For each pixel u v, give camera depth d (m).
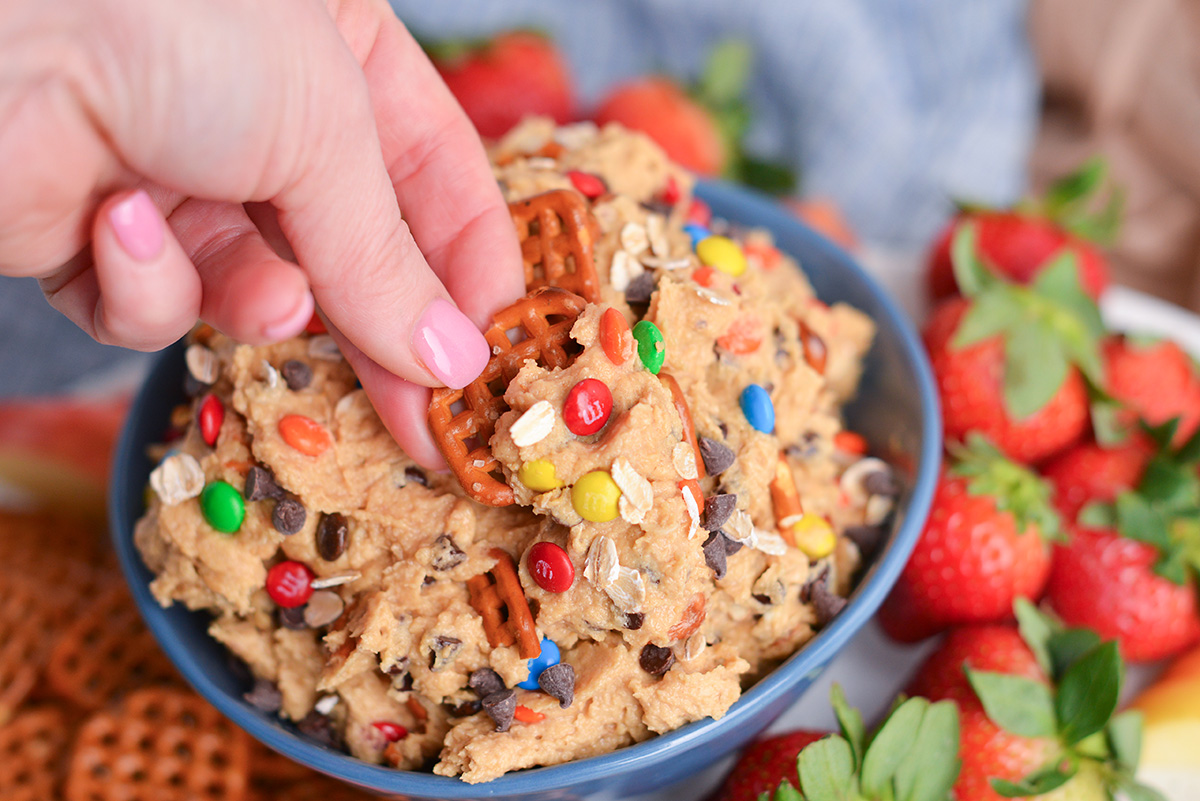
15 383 0.62
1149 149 0.76
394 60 0.36
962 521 0.41
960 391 0.44
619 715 0.34
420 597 0.35
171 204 0.32
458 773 0.34
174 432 0.39
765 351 0.37
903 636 0.43
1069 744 0.39
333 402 0.36
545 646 0.34
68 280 0.32
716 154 0.58
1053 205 0.48
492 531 0.35
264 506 0.36
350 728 0.36
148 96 0.28
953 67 0.73
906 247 0.75
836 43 0.69
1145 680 0.43
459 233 0.36
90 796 0.39
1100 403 0.44
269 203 0.33
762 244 0.41
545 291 0.35
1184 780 0.40
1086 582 0.43
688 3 0.69
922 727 0.37
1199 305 0.75
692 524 0.33
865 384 0.41
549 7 0.71
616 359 0.34
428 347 0.33
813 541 0.36
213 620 0.38
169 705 0.41
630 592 0.33
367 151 0.31
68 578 0.45
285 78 0.29
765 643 0.36
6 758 0.41
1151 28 0.72
